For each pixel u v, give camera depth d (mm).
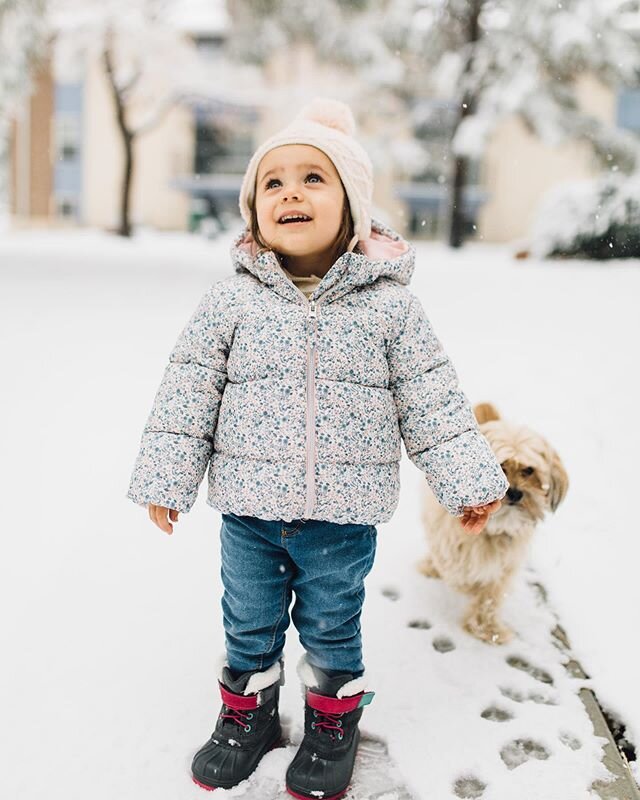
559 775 1997
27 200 30453
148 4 20281
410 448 2014
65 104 30453
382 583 3018
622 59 16812
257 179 2172
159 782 1948
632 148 17484
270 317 1942
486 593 2703
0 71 16312
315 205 2027
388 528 3477
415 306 2047
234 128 30688
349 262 1957
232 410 1930
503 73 17375
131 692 2264
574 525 3488
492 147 29578
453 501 1926
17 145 30141
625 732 2227
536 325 7676
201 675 2352
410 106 20594
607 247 14461
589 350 6480
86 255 15016
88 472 3857
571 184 15516
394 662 2484
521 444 2758
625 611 2781
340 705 1962
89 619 2604
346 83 22000
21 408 4770
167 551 3086
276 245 2057
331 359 1911
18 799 1875
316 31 18938
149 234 25922
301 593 2000
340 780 1920
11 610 2633
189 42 25359
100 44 20391
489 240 30109
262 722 2025
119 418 4664
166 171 31141
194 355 1998
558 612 2840
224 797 1911
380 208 30547
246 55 19641
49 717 2150
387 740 2123
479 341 6898
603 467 4082
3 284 9672
